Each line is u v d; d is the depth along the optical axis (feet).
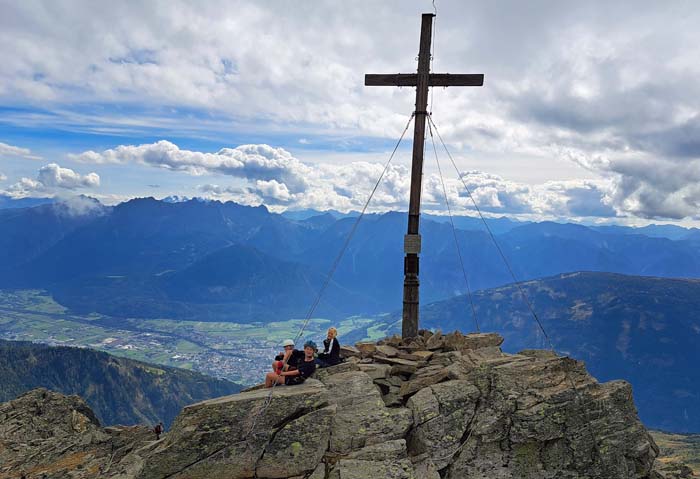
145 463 55.42
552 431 64.85
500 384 67.72
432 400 65.16
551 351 77.56
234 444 56.70
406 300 89.04
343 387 66.39
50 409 84.64
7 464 71.10
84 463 69.92
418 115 90.22
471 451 64.75
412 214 89.76
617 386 71.00
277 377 64.64
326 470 57.57
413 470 58.70
